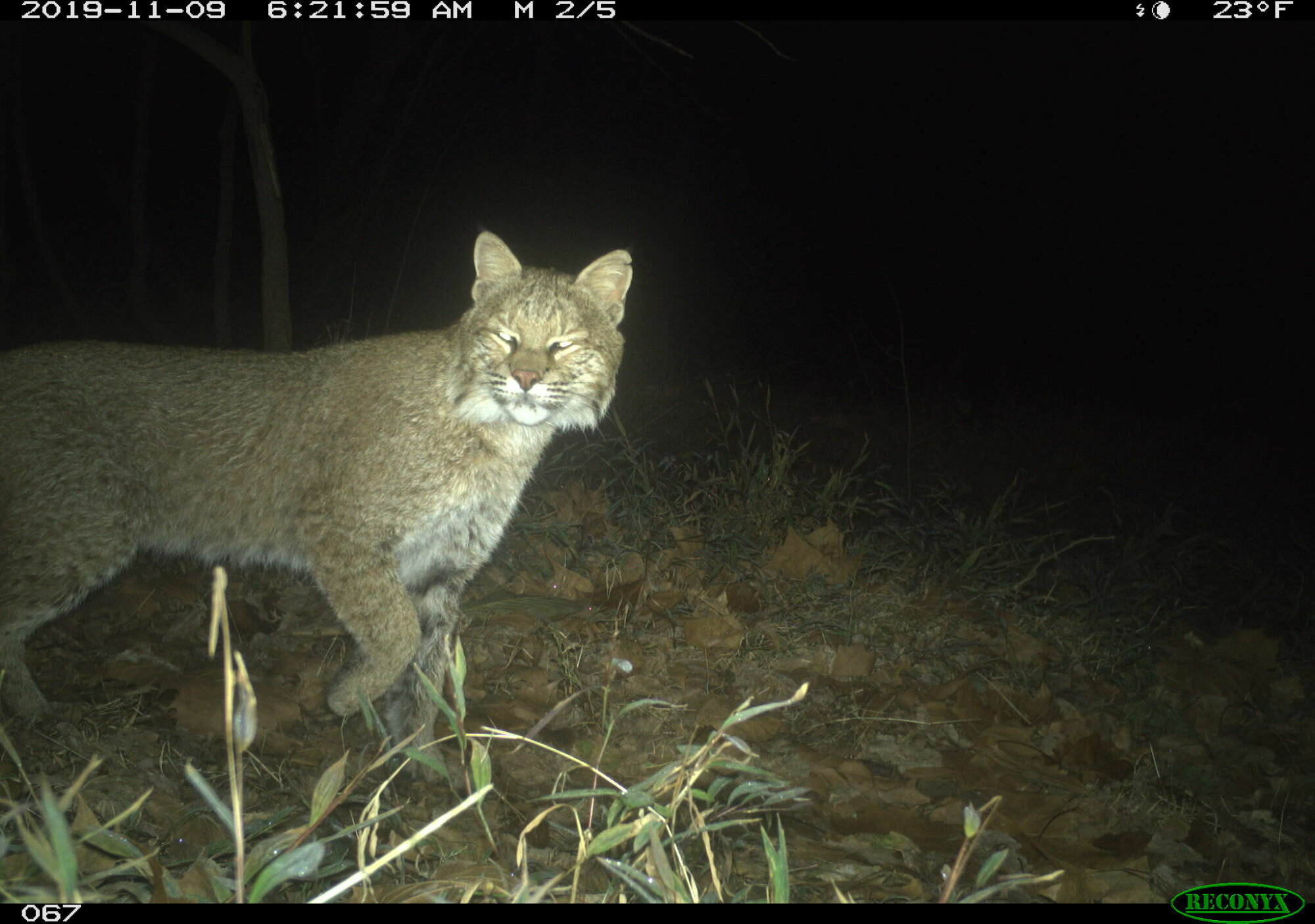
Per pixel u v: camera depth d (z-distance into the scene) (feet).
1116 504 8.37
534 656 4.77
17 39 9.14
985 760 4.36
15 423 4.04
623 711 3.22
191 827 3.30
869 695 4.67
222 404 4.28
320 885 3.02
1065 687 5.17
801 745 4.27
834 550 5.88
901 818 3.81
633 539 5.83
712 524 6.01
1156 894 3.57
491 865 3.12
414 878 3.16
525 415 4.12
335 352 4.38
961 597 5.83
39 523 4.04
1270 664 5.77
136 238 9.46
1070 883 3.58
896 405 11.41
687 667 4.83
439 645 4.31
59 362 4.17
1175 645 5.87
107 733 3.87
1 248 9.29
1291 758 4.93
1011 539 6.45
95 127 12.75
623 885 3.01
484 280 4.31
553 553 5.61
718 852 3.41
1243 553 7.41
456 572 4.36
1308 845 4.24
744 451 6.46
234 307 12.51
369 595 4.12
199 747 3.87
